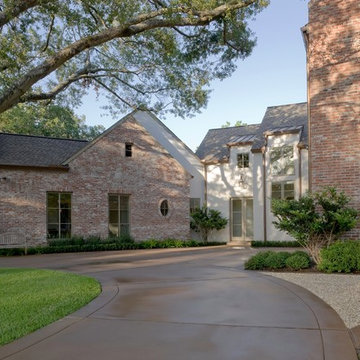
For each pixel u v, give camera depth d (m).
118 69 16.81
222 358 4.09
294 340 4.61
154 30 14.18
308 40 11.21
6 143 19.97
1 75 12.34
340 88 10.43
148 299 6.92
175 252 17.50
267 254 10.84
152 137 22.58
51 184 19.02
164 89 17.44
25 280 9.19
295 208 10.41
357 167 10.12
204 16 11.27
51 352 4.34
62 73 17.95
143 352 4.30
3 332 5.05
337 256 9.62
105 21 10.66
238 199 24.44
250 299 6.80
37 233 18.48
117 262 13.43
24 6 9.32
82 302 6.66
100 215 20.36
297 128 21.64
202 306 6.34
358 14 10.36
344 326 5.15
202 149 27.34
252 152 22.88
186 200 23.58
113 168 20.95
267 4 11.51
